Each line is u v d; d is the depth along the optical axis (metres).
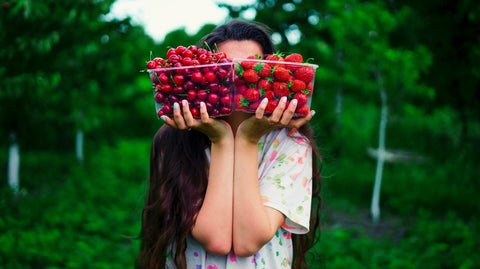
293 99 1.21
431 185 7.98
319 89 9.65
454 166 9.28
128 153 11.11
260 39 1.46
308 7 8.59
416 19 7.14
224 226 1.25
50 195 6.67
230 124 1.41
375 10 6.07
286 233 1.40
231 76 1.23
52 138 10.23
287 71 1.21
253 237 1.23
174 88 1.23
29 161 9.34
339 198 7.30
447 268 4.43
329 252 4.57
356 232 5.64
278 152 1.40
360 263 4.44
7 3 4.53
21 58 5.10
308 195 1.37
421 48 6.23
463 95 7.12
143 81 10.10
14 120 6.30
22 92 5.55
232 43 1.42
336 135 9.62
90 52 6.83
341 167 9.01
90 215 5.77
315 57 8.47
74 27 5.29
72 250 4.53
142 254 1.54
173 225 1.39
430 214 6.30
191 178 1.39
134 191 7.32
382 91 6.57
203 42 1.47
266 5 8.88
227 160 1.29
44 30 5.05
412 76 6.14
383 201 7.23
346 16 6.02
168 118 1.26
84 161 9.88
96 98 9.23
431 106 8.91
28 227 5.16
